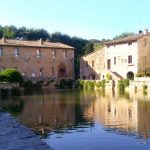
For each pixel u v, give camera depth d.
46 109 27.89
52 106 30.17
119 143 14.90
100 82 64.75
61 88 65.88
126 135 16.62
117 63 70.69
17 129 11.40
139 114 24.30
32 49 73.06
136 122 20.59
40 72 74.25
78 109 27.94
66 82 71.62
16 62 70.62
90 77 76.88
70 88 65.88
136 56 65.94
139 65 65.81
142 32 73.81
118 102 33.78
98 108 28.56
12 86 50.09
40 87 67.88
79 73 81.81
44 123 20.39
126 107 28.98
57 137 16.25
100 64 74.62
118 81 62.22
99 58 75.00
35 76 72.50
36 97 40.97
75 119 22.08
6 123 12.52
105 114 24.59
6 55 69.25
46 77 69.81
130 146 14.34
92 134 16.92
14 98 39.19
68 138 16.00
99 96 42.53
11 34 102.19
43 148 9.03
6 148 8.96
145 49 66.69
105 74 70.38
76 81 70.75
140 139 15.66
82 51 98.50
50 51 75.81
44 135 16.75
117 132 17.42
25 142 9.61
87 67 77.88
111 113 25.12
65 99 38.00
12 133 10.75
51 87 68.62
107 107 29.23
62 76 77.75
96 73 75.19
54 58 76.31
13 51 70.38
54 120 21.58
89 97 40.91
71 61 79.19
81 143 14.97
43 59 74.62
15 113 25.11
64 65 78.00
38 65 73.81
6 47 69.31
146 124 19.78
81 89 61.69
